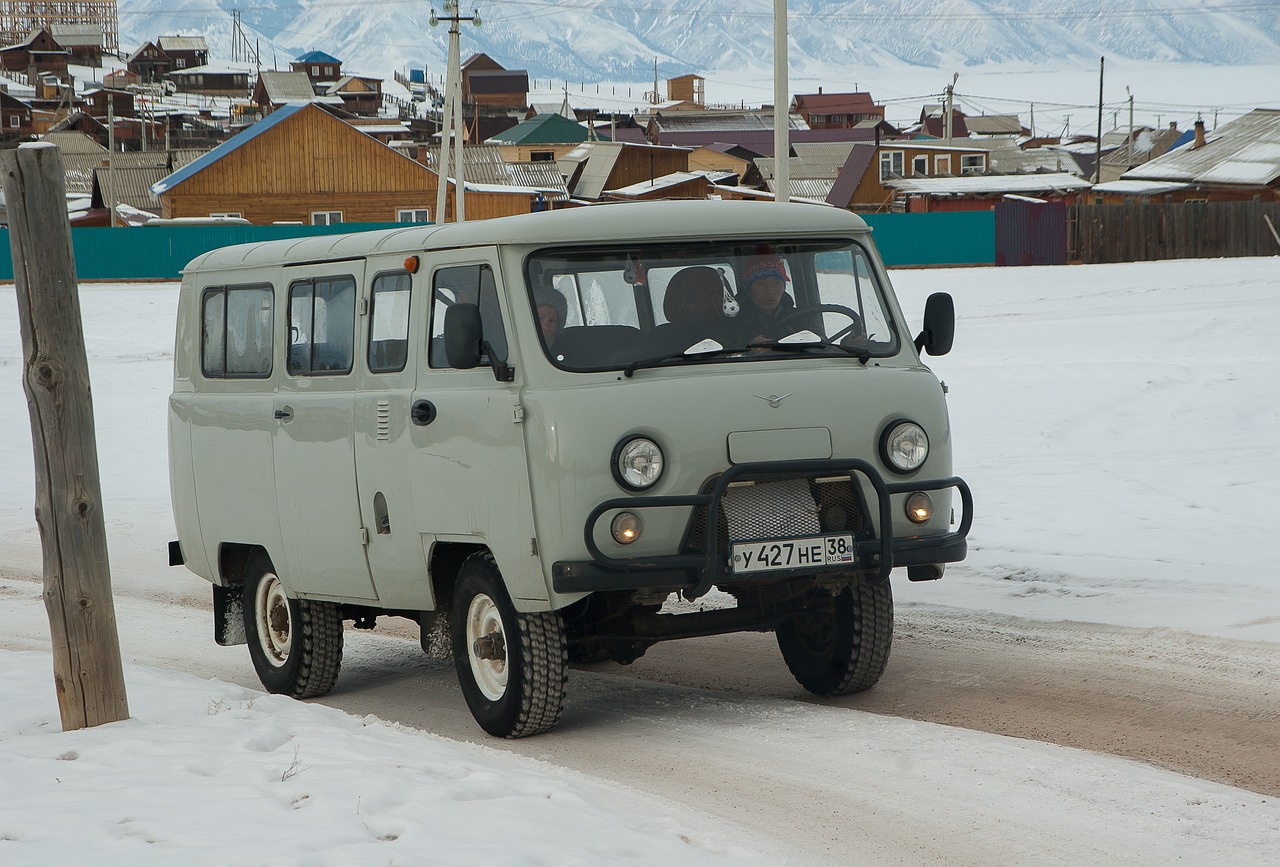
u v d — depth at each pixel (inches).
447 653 402.6
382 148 3440.0
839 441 358.6
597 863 243.1
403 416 386.3
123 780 299.1
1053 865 262.2
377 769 303.0
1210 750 327.3
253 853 243.1
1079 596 493.0
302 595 440.1
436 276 381.4
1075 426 928.9
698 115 6879.9
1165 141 6633.9
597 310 360.8
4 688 416.5
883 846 276.5
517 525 352.2
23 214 352.2
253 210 3405.5
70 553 361.4
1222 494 679.1
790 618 389.7
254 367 455.8
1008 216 2933.1
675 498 342.6
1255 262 2600.9
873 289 385.4
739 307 369.7
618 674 448.8
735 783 321.1
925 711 376.2
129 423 1181.1
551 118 5334.6
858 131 6028.5
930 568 384.2
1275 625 430.6
